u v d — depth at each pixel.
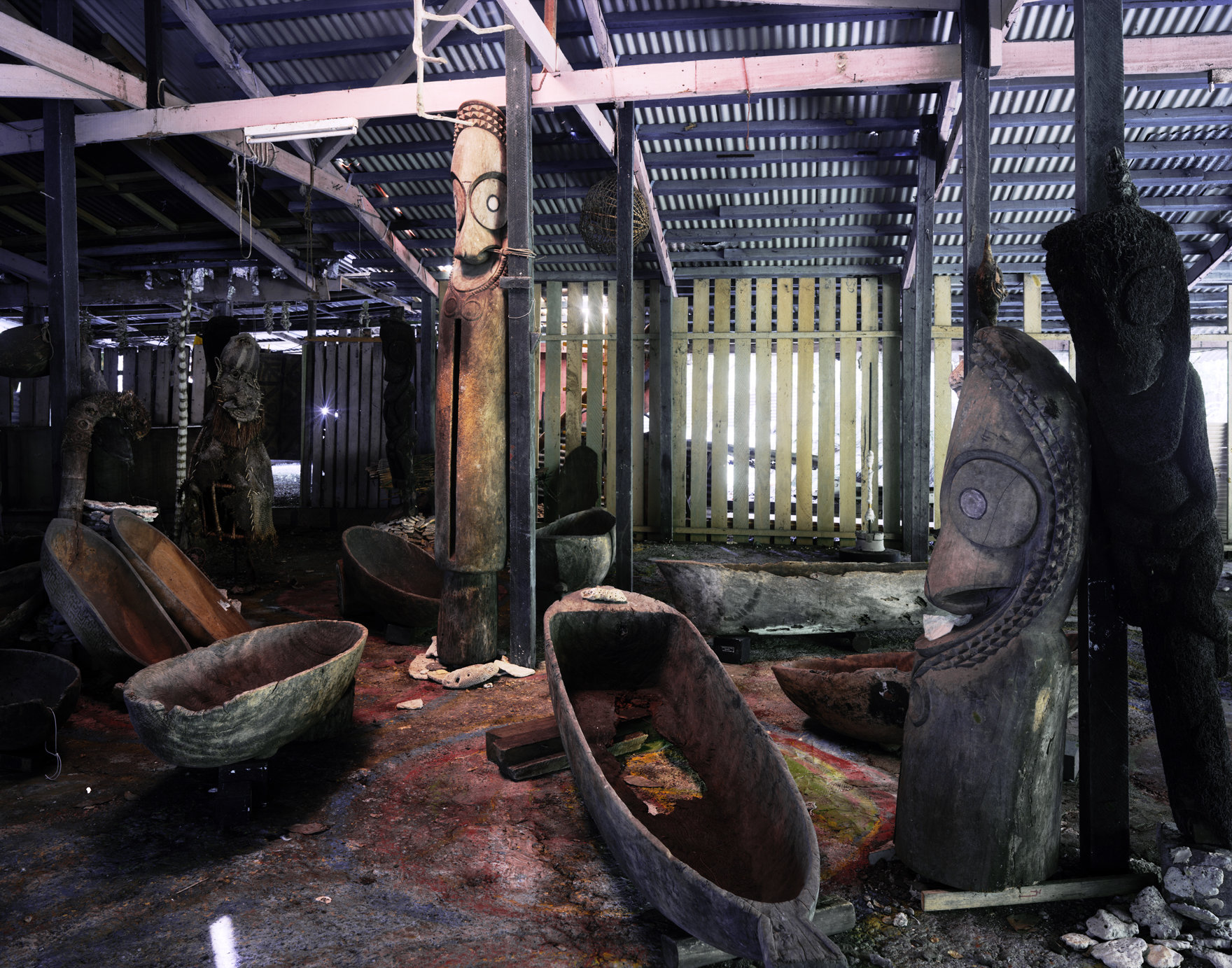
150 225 11.01
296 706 3.32
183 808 3.47
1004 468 2.66
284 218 10.51
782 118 7.56
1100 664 2.81
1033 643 2.62
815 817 3.42
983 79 5.00
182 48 7.28
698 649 3.63
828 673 3.99
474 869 3.00
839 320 11.55
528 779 3.80
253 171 9.08
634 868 2.38
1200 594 2.56
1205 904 2.53
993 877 2.68
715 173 8.68
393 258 11.14
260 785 3.43
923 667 2.86
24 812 3.41
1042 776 2.69
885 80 5.39
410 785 3.73
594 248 7.69
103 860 3.02
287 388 15.75
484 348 5.21
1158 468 2.53
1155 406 2.44
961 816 2.72
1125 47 5.21
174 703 3.49
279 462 22.47
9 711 3.75
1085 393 2.58
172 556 5.82
